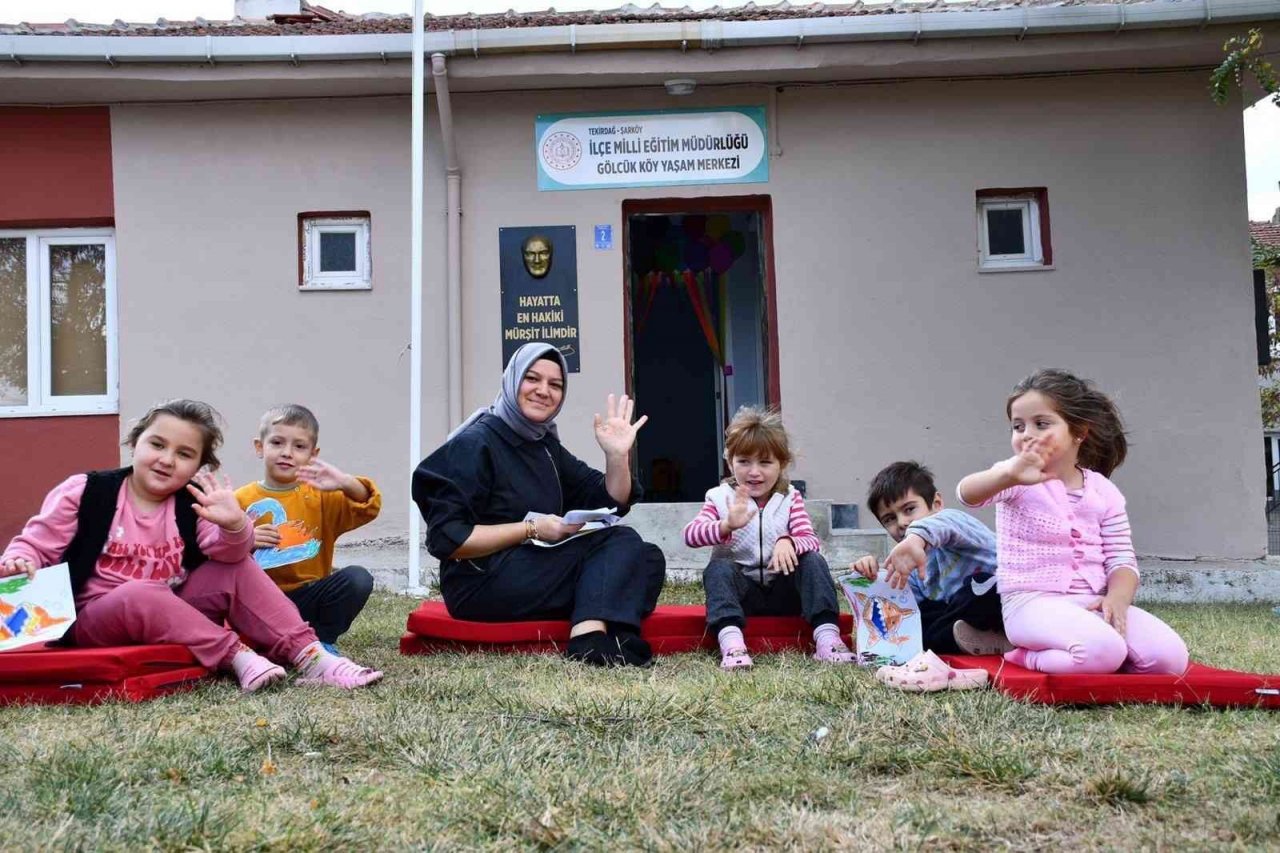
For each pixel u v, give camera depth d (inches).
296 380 342.6
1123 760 103.0
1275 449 783.1
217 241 344.5
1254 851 79.3
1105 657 135.8
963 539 160.6
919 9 339.3
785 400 343.3
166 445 152.0
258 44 323.0
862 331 344.5
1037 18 319.6
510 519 183.5
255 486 180.9
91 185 345.4
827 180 346.6
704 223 436.5
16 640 138.6
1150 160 345.1
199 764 100.0
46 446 346.3
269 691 141.7
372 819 86.0
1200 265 344.2
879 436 343.0
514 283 345.4
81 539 149.9
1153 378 342.6
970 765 99.8
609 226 346.3
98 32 343.0
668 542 321.1
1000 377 343.9
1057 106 346.0
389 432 341.7
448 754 102.8
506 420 185.3
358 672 147.7
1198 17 316.5
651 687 139.2
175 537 153.7
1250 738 113.1
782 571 185.3
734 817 85.3
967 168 346.3
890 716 119.0
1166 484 340.5
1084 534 145.6
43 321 350.6
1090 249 344.5
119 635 147.2
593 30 322.7
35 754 103.8
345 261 349.1
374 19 393.4
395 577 301.9
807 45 329.4
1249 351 342.6
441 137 346.0
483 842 81.2
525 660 165.2
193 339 343.3
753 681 143.2
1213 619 249.4
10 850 77.5
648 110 346.9
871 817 86.8
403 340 343.0
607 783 93.8
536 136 346.9
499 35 322.7
